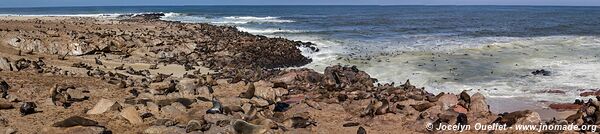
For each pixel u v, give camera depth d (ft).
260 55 102.99
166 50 99.60
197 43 109.81
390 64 93.09
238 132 38.34
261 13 401.49
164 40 108.58
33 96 50.26
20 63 70.64
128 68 79.56
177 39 112.98
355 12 429.79
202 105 49.32
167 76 72.08
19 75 62.18
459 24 223.30
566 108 57.06
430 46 120.47
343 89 65.72
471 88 71.00
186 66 85.25
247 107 48.21
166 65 87.40
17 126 38.68
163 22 183.42
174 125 39.81
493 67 87.97
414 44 126.21
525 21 251.80
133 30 128.57
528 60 95.66
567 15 336.29
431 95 59.93
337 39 138.41
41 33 99.60
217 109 43.60
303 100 56.65
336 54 108.78
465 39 141.28
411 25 214.48
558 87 69.97
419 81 77.15
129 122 41.01
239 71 80.64
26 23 132.46
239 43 114.52
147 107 45.91
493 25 215.51
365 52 110.63
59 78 63.21
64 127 38.06
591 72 81.00
